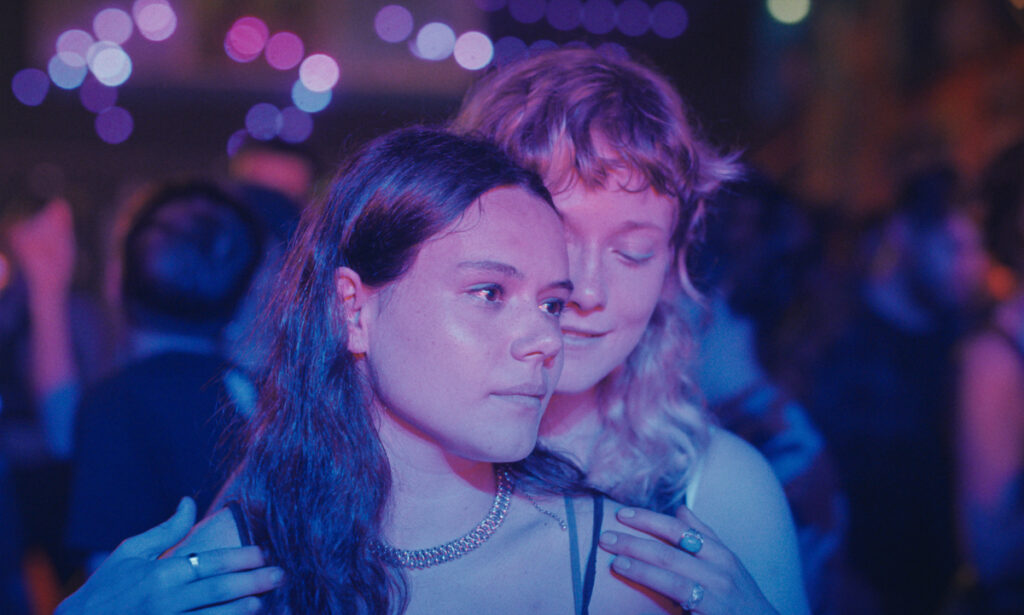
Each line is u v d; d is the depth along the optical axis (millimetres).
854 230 2754
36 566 2541
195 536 1020
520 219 867
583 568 972
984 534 1844
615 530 1005
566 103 1051
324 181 1165
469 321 845
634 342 1116
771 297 1812
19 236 2904
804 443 1624
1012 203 2027
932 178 2441
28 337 2906
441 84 4641
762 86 5000
